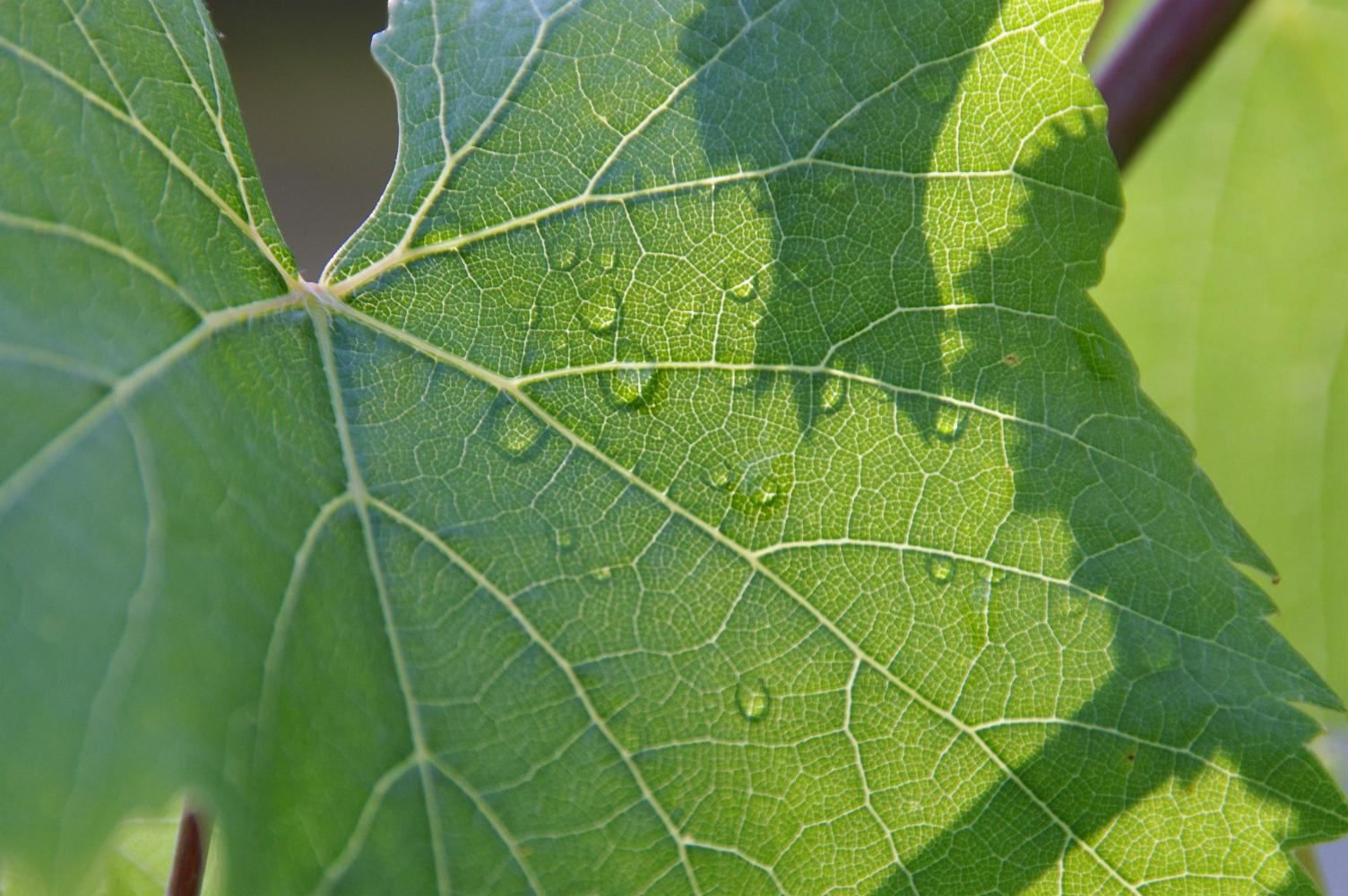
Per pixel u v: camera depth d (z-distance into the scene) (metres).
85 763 0.25
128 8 0.28
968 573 0.28
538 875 0.27
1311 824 0.28
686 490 0.28
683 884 0.28
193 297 0.27
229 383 0.27
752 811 0.28
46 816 0.25
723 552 0.28
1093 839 0.28
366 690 0.27
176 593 0.26
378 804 0.27
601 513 0.28
